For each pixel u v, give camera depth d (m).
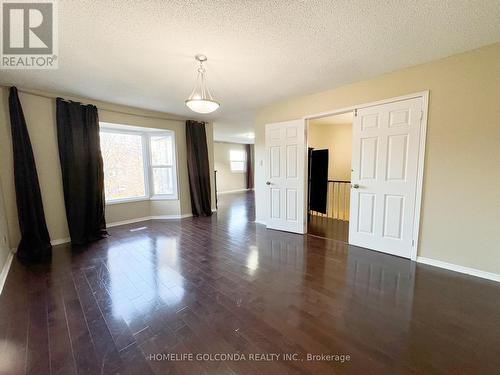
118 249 3.24
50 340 1.54
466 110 2.31
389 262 2.73
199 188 5.43
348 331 1.60
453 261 2.50
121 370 1.31
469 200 2.36
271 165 4.11
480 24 1.80
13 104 2.94
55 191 3.43
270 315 1.78
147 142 5.03
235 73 2.71
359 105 3.03
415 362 1.34
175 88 3.20
